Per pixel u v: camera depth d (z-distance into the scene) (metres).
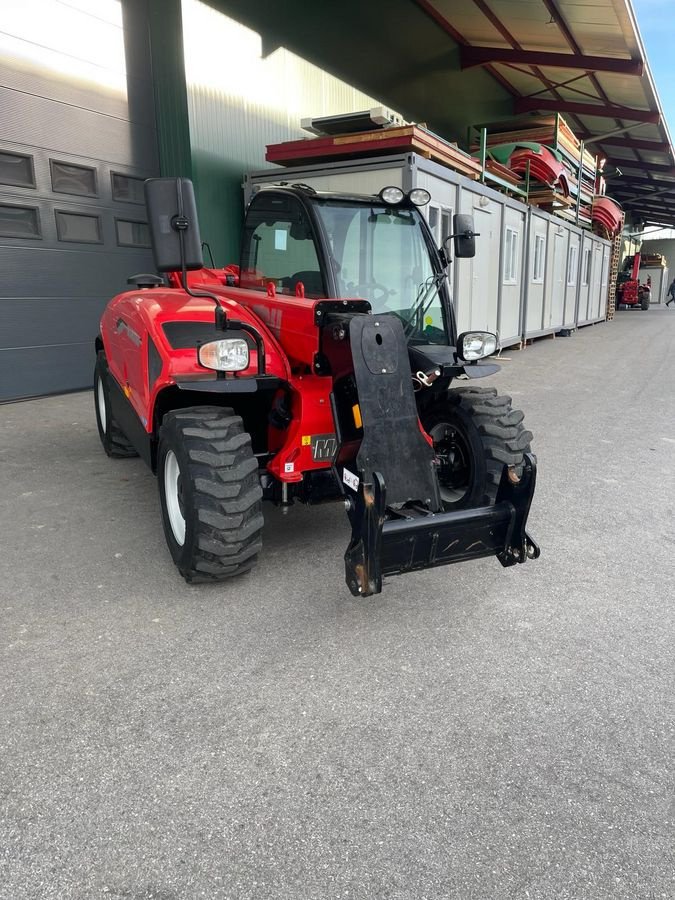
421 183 8.49
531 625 3.03
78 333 8.29
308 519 4.29
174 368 3.22
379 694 2.52
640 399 8.40
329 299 3.23
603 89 17.31
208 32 8.93
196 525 3.07
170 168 9.01
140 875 1.76
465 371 3.49
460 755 2.21
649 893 1.72
